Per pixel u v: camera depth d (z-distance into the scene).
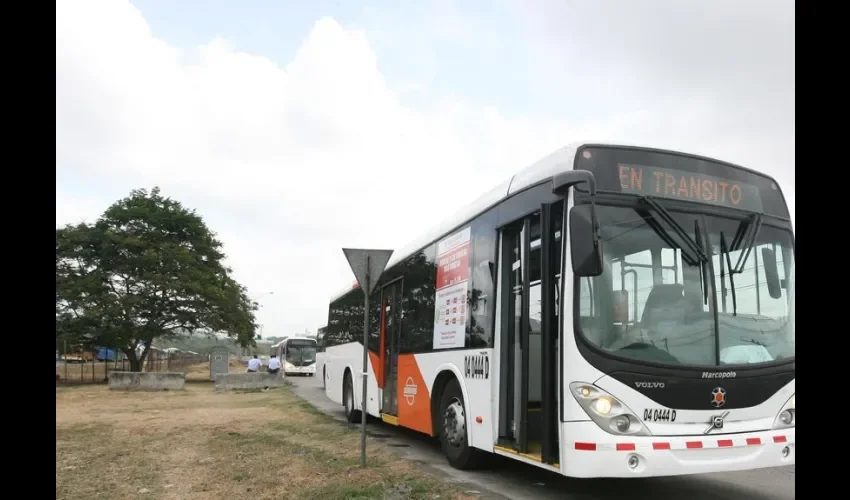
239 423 13.84
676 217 6.07
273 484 7.50
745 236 6.23
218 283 38.91
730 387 5.69
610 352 5.55
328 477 7.76
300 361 46.03
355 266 8.85
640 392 5.50
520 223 7.14
